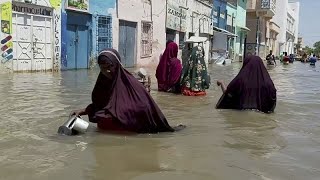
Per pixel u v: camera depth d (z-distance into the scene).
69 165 3.79
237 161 4.03
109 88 5.26
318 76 18.97
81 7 16.41
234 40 40.28
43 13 14.44
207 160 4.04
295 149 4.56
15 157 4.01
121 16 19.22
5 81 10.62
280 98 9.48
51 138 4.80
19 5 13.27
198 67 9.44
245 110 7.24
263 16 51.22
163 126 5.26
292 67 31.30
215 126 5.77
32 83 10.40
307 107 7.99
